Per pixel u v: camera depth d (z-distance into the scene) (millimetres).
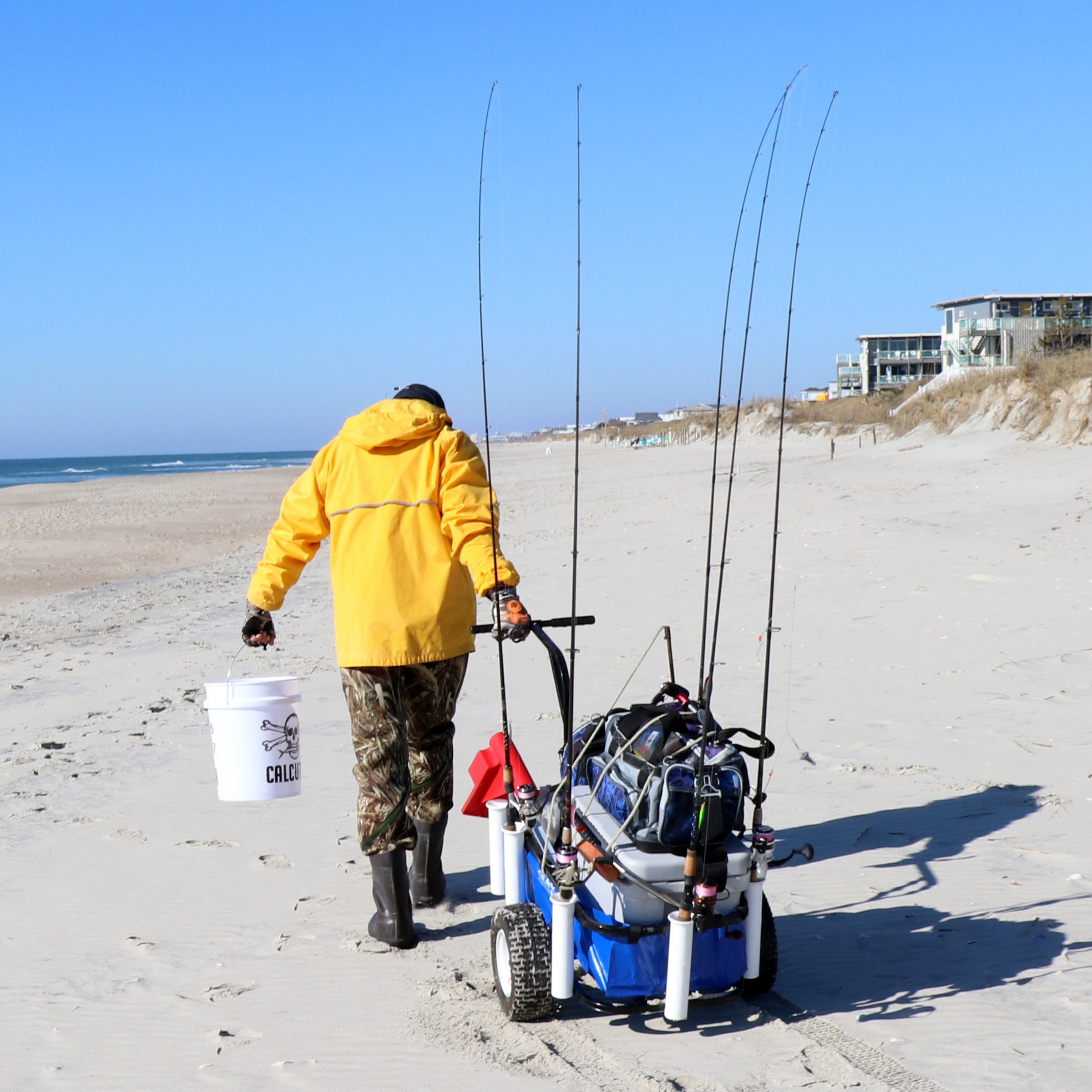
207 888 4625
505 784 4156
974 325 70625
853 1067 2988
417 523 3982
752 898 3279
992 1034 3145
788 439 57719
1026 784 5379
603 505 27688
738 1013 3389
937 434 36156
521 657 9281
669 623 10141
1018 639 8508
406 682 4094
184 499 46781
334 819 5504
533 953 3297
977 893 4188
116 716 8172
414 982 3705
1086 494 18391
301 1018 3451
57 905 4488
